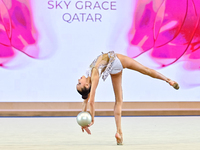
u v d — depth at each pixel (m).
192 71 10.11
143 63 9.97
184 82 10.10
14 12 9.76
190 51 10.07
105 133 5.99
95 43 9.92
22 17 9.77
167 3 9.95
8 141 4.93
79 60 9.92
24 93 9.86
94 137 5.45
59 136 5.55
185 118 8.97
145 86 10.06
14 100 9.84
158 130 6.39
